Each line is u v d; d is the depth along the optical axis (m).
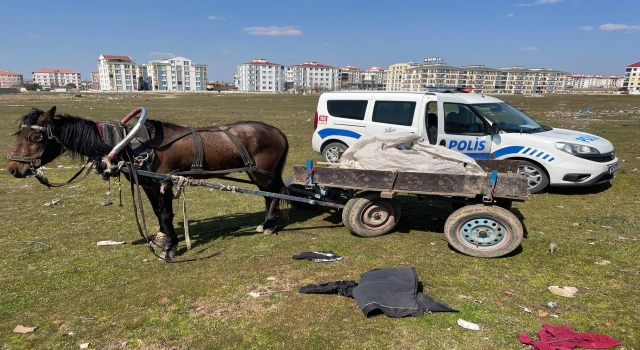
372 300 3.75
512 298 4.01
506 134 7.98
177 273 4.71
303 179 5.64
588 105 42.97
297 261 4.96
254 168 5.59
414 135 5.79
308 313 3.79
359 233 5.69
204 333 3.53
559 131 8.42
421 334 3.44
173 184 5.00
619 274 4.47
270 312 3.82
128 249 5.46
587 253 5.06
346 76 171.75
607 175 7.76
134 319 3.75
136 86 146.62
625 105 42.88
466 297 4.02
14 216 6.82
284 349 3.29
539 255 5.05
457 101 8.14
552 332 3.38
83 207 7.37
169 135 5.07
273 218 6.02
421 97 8.29
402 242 5.56
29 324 3.71
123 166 4.70
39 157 4.55
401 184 5.16
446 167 5.16
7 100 54.50
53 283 4.48
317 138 10.13
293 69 166.50
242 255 5.20
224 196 8.23
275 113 32.03
